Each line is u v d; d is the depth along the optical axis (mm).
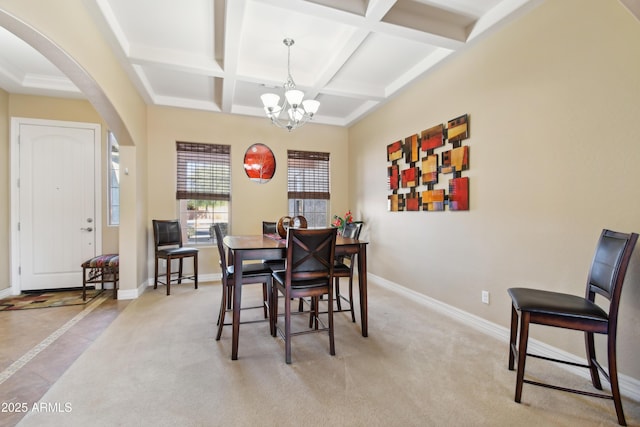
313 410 1539
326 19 2307
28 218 3725
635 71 1628
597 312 1495
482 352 2170
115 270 3535
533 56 2143
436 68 3039
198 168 4344
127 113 3168
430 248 3176
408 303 3316
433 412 1525
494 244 2447
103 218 3986
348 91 3621
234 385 1754
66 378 1818
